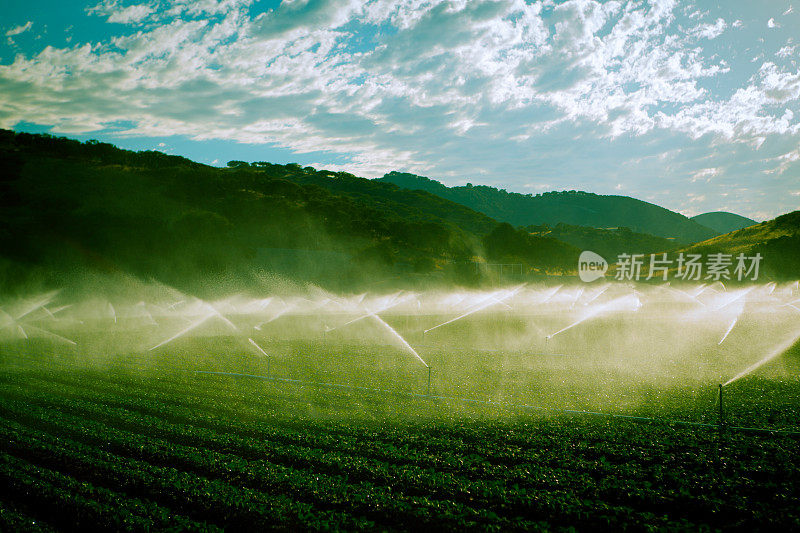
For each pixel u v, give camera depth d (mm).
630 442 17531
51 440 17688
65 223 107250
